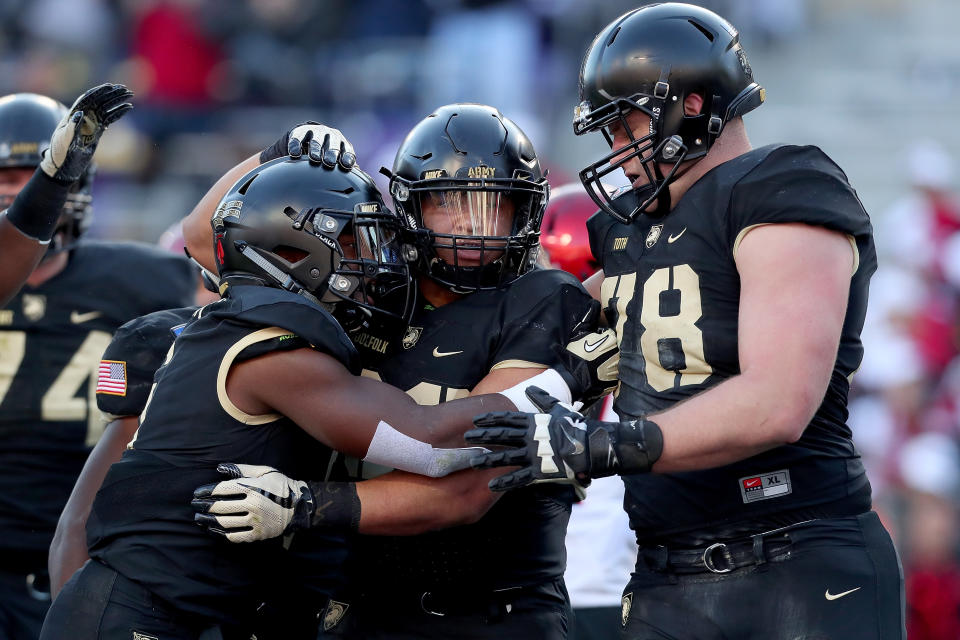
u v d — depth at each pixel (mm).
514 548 9992
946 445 20984
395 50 31766
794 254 8344
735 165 8922
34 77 32281
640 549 9453
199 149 30562
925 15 38125
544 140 30719
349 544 10227
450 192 9633
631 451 8148
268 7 31891
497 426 8414
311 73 31891
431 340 9844
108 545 9156
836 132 34250
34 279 13789
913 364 22172
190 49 30906
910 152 33594
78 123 10875
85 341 13797
